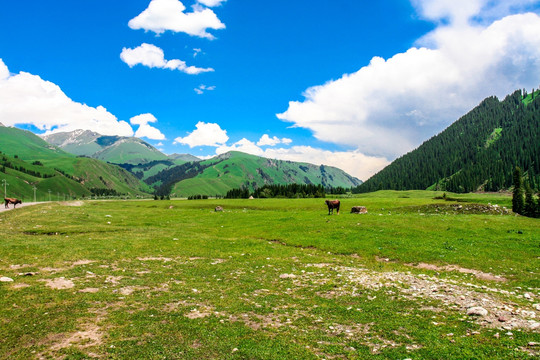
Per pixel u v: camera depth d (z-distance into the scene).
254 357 10.78
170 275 21.89
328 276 22.75
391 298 17.70
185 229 49.59
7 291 16.23
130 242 34.03
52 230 40.91
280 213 66.38
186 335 12.33
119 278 20.36
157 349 11.07
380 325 13.75
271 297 17.84
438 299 17.30
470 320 14.07
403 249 31.05
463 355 10.75
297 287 20.17
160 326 13.06
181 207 110.38
